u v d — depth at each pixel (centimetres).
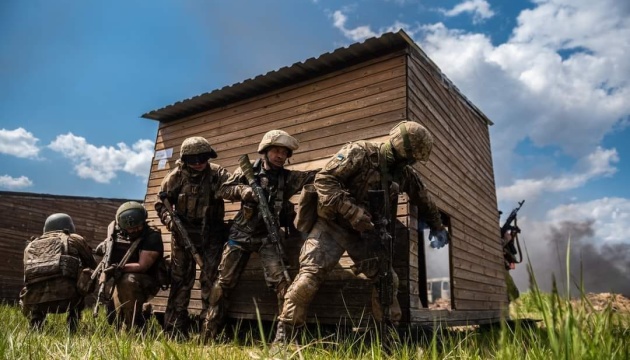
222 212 560
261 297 597
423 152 388
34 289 482
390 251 388
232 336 545
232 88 703
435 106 643
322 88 636
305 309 393
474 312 672
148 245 523
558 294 148
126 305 498
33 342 305
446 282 1312
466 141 773
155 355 258
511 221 953
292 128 652
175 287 536
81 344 319
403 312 484
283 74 655
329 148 601
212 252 541
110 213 1534
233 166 711
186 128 809
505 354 189
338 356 285
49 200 1395
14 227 1312
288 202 512
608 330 164
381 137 555
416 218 535
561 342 147
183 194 524
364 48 582
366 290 509
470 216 734
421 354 279
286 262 469
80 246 534
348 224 413
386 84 573
